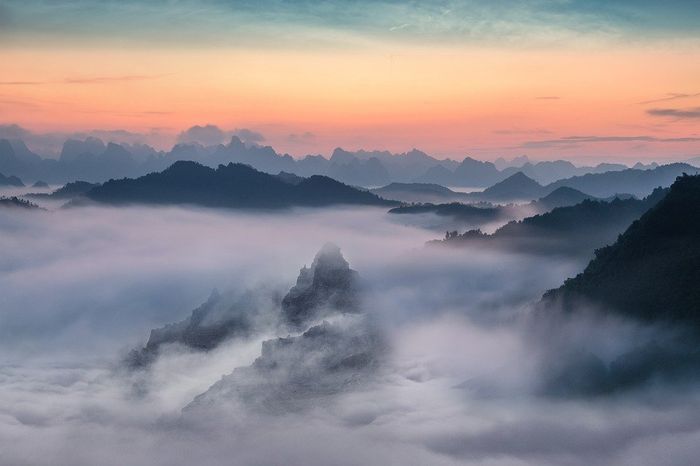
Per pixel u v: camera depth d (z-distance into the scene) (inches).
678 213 6574.8
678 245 6279.5
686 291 5693.9
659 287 5925.2
